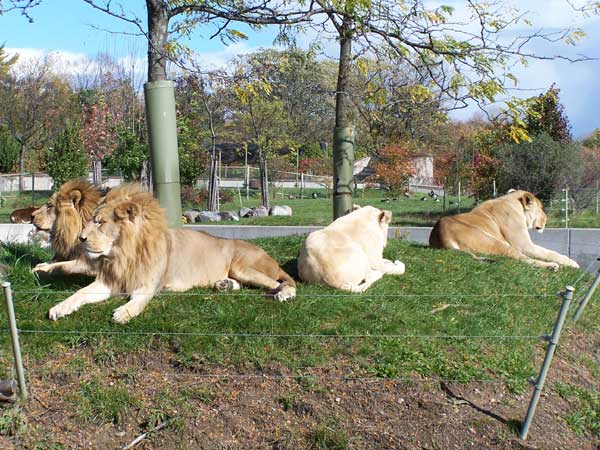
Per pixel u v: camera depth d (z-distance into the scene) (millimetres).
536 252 10758
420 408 5695
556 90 23578
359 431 5438
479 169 22953
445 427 5566
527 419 5586
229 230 16625
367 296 7223
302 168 45031
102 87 41219
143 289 6711
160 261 6848
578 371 6871
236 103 29234
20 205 29672
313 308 6816
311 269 7691
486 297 7887
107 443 5176
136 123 29859
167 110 8680
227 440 5289
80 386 5594
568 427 5938
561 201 20438
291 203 31969
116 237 6531
